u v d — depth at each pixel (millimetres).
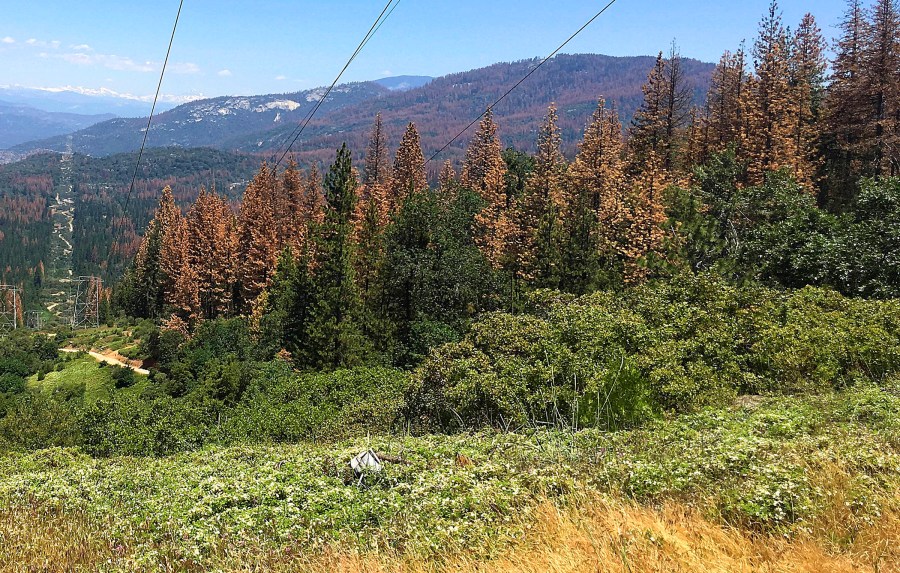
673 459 6234
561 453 7555
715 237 24469
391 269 37312
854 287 17344
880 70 31219
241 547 6086
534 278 34625
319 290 36812
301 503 7078
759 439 6508
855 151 34531
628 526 4770
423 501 6199
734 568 4137
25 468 13664
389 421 14203
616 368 10820
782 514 4562
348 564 5191
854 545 4227
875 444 5906
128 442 20141
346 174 38438
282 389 24000
